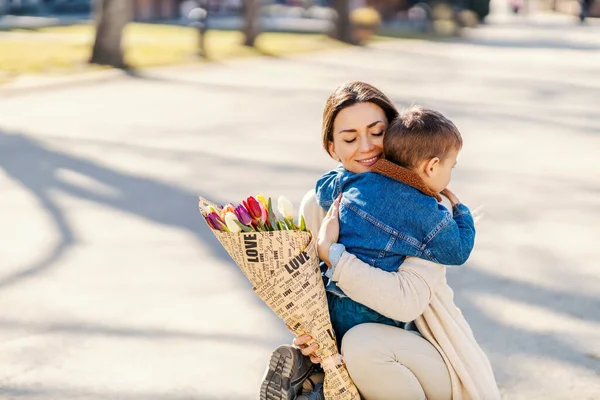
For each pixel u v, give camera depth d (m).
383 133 3.20
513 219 7.03
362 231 3.08
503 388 3.98
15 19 34.53
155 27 32.62
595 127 12.08
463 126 12.02
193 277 5.54
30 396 3.86
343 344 3.12
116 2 17.66
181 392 3.93
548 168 9.13
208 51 22.38
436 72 19.80
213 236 6.47
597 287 5.38
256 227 3.04
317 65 20.75
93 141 10.32
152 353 4.36
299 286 2.99
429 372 3.13
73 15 40.03
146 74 17.47
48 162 9.10
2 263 5.81
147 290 5.30
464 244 3.08
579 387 3.97
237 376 4.10
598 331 4.65
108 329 4.68
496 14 67.06
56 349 4.39
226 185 8.10
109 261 5.87
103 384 4.00
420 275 3.04
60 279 5.49
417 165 3.06
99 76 16.39
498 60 23.72
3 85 14.48
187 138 10.62
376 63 21.78
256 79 17.36
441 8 37.19
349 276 3.00
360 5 41.34
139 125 11.53
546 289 5.34
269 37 28.91
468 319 4.84
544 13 70.50
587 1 59.88
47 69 16.70
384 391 3.11
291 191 7.86
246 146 10.15
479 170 8.99
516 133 11.47
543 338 4.55
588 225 6.85
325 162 9.23
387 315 3.04
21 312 4.91
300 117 12.44
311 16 46.47
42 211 7.17
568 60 24.17
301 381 3.17
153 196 7.68
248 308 5.02
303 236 2.99
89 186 8.05
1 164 9.00
